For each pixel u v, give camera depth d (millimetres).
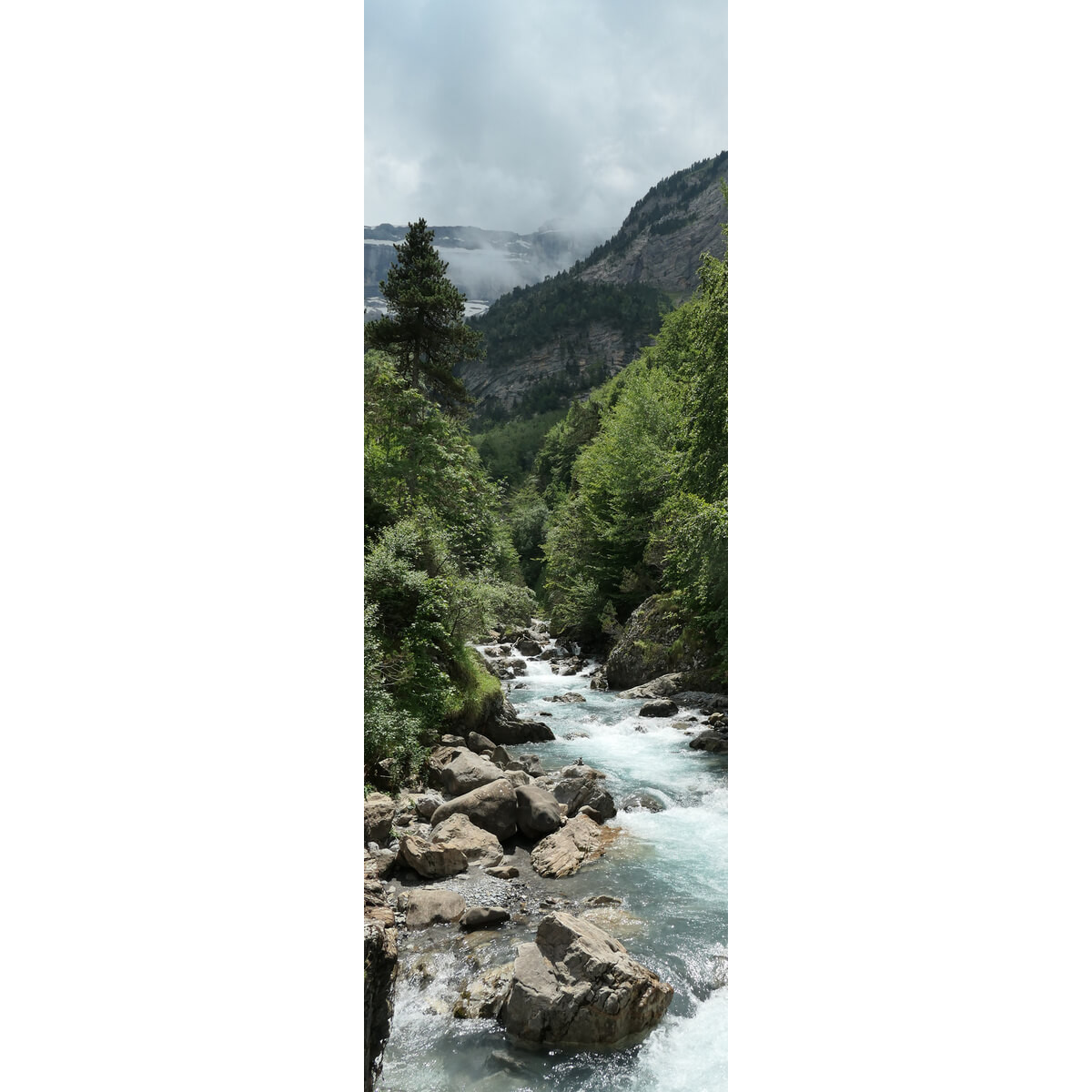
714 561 16266
